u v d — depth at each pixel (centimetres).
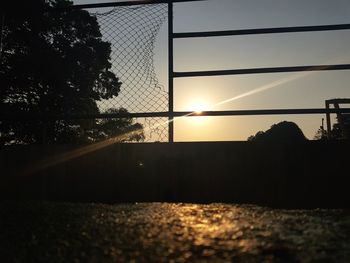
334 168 430
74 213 346
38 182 472
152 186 451
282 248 244
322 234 279
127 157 459
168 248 246
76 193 464
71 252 249
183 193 445
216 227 291
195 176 445
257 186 436
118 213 345
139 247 250
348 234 280
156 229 286
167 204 401
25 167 476
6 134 546
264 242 258
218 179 442
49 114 504
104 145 464
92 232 285
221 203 423
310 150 433
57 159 471
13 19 577
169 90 486
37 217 331
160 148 454
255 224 302
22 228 302
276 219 321
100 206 385
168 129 483
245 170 439
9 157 480
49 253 250
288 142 439
